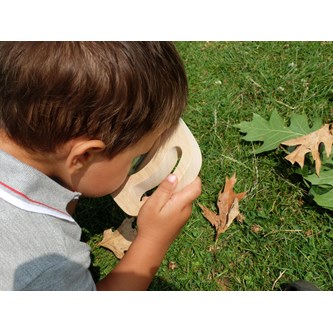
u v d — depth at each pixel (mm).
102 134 897
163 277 1384
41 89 840
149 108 911
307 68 1753
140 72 872
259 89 1729
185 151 1108
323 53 1805
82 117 866
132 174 1158
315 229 1384
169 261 1408
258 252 1376
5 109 893
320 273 1318
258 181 1499
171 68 933
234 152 1573
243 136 1600
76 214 1521
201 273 1377
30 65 834
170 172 1153
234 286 1345
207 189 1512
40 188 938
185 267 1391
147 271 1113
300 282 1256
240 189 1494
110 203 1534
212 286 1347
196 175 1129
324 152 1404
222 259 1386
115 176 1021
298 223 1409
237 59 1839
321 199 1352
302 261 1340
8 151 944
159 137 1098
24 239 878
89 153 938
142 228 1114
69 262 900
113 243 1427
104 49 846
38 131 889
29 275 864
